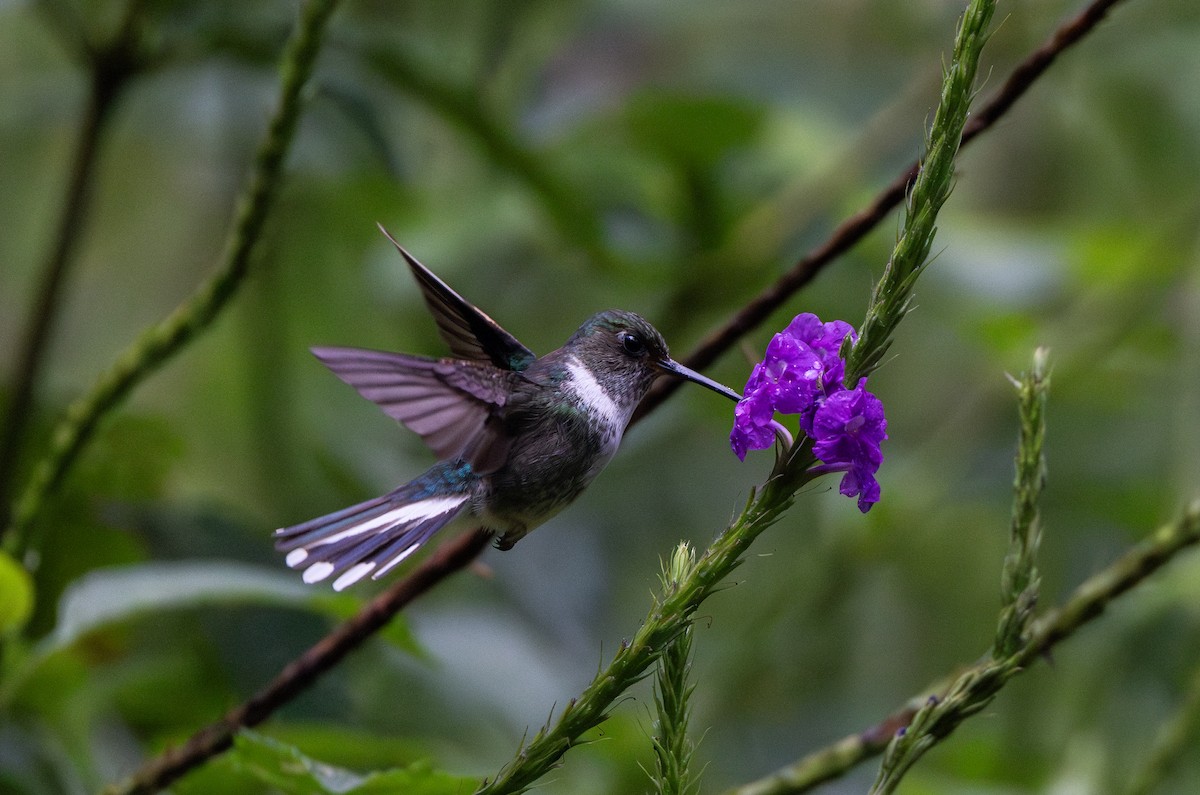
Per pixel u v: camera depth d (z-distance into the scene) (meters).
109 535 9.25
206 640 9.04
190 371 12.17
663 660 4.65
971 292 10.91
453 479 6.48
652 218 11.09
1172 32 12.29
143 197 12.61
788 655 10.92
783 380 4.59
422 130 11.74
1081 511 12.06
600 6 12.37
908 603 12.35
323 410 11.65
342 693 8.52
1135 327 12.08
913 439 13.08
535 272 11.52
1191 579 10.23
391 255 11.05
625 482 12.01
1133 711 10.09
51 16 8.43
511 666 9.67
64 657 7.66
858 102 12.38
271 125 6.39
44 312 8.28
